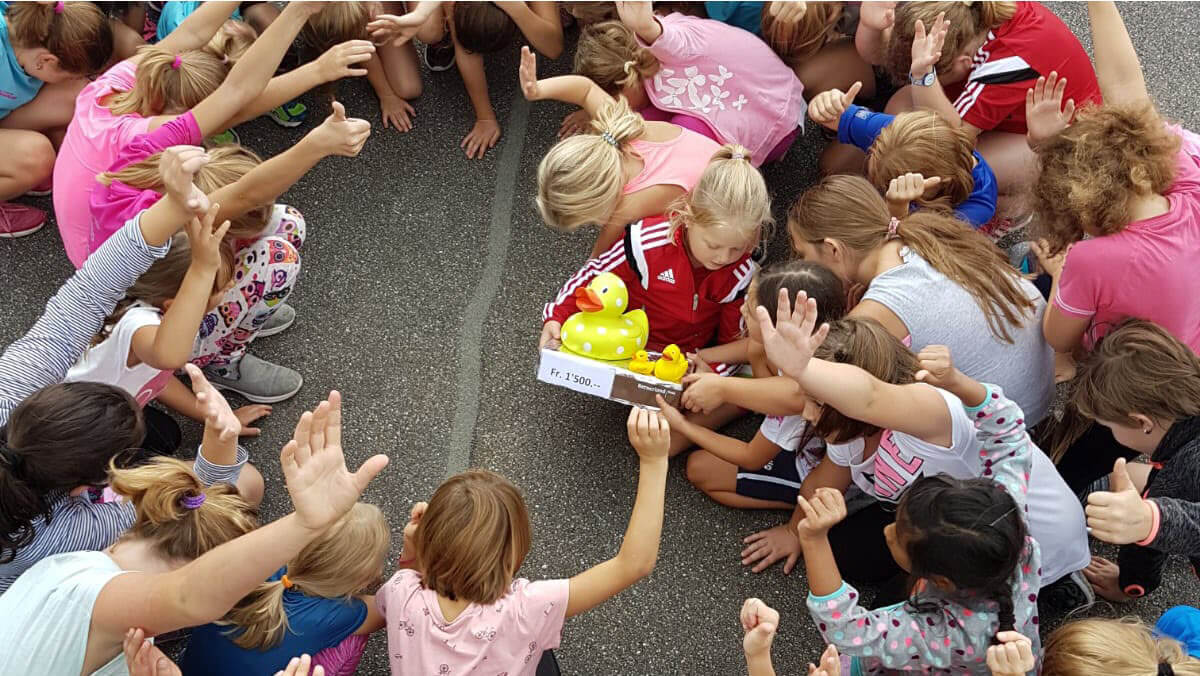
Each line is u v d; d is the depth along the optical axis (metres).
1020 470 1.96
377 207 3.09
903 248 2.24
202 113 2.44
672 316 2.53
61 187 2.53
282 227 2.66
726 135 2.85
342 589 1.95
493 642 1.81
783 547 2.45
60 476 1.71
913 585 1.95
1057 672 1.71
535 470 2.60
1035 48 2.72
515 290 2.94
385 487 2.57
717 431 2.72
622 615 2.37
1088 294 2.15
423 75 3.40
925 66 2.69
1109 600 2.39
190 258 2.07
